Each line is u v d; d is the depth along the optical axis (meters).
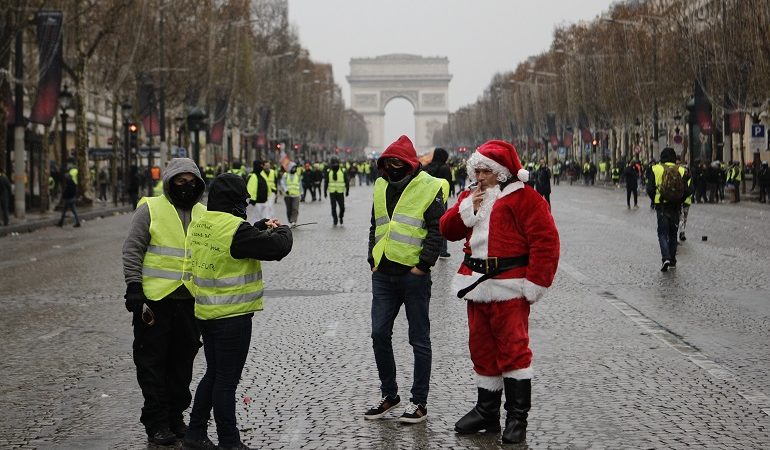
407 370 13.94
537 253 10.62
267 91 122.88
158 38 78.69
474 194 10.95
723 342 15.79
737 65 66.88
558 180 111.81
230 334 10.18
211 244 10.16
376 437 10.78
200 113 74.31
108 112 106.56
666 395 12.40
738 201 64.75
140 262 11.02
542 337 16.30
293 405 12.16
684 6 82.88
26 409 12.12
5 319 18.92
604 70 106.94
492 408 10.96
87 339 16.66
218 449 10.29
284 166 44.03
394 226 11.66
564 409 11.77
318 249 32.78
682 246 31.80
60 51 49.25
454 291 10.95
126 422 11.55
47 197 56.22
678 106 87.25
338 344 15.99
